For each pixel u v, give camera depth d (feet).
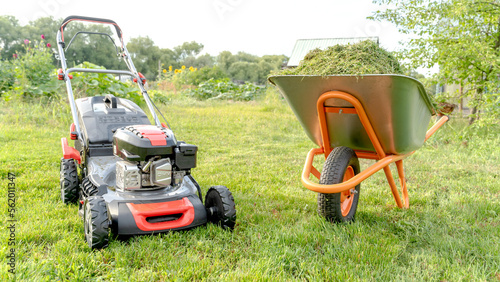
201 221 10.71
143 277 8.18
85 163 13.25
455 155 22.75
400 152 11.76
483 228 11.67
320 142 13.32
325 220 11.55
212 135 29.99
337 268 8.89
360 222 11.94
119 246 9.64
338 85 9.91
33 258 8.64
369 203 14.57
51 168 17.88
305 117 12.00
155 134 10.43
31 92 34.65
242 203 13.88
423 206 14.30
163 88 78.79
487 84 25.14
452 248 10.13
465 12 24.27
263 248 9.84
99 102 15.12
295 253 9.46
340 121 11.27
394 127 10.52
